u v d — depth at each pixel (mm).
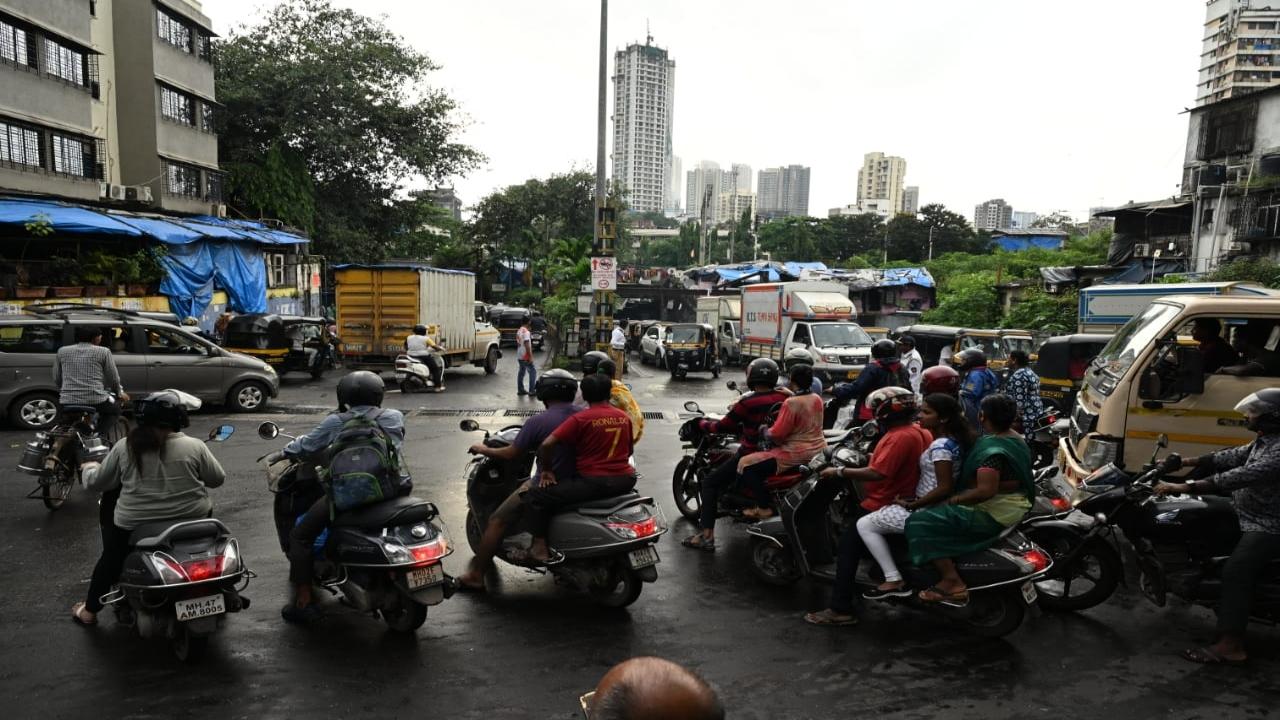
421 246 43469
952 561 4879
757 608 5590
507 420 14062
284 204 33750
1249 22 89938
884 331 23672
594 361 6652
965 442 5051
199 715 3938
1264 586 4824
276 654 4664
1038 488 6547
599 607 5539
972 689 4387
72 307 13281
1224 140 31453
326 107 35156
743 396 6910
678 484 8039
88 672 4383
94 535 6906
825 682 4457
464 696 4191
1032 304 29984
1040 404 9102
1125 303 17047
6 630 4926
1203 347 7605
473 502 6168
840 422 9555
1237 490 4746
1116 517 5391
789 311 23906
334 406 15414
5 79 20328
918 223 70812
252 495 8320
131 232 19750
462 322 22922
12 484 8648
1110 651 4930
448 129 38625
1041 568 4848
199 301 23109
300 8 36625
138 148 26984
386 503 4805
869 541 5125
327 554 4988
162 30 27562
